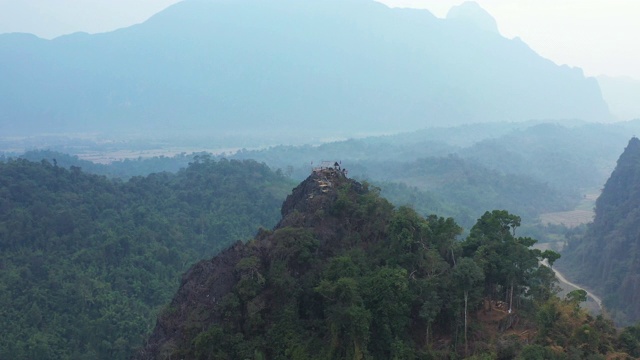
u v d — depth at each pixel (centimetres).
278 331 4047
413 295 4128
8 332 7819
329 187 5350
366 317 3806
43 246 10362
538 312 4156
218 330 3978
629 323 9719
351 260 4394
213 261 4775
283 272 4353
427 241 4647
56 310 8550
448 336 4250
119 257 10425
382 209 5056
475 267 4141
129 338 7994
